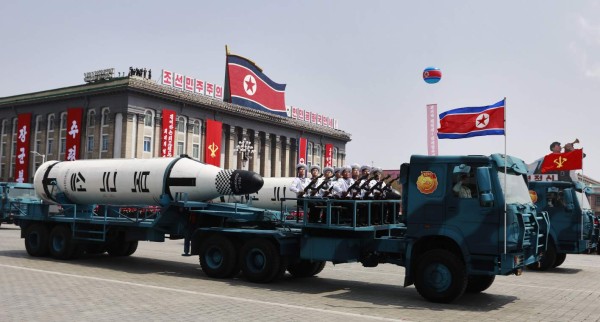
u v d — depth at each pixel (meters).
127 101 52.38
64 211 16.39
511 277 14.60
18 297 9.52
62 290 10.35
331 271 14.90
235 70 64.06
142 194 15.02
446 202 9.98
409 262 10.25
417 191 10.32
